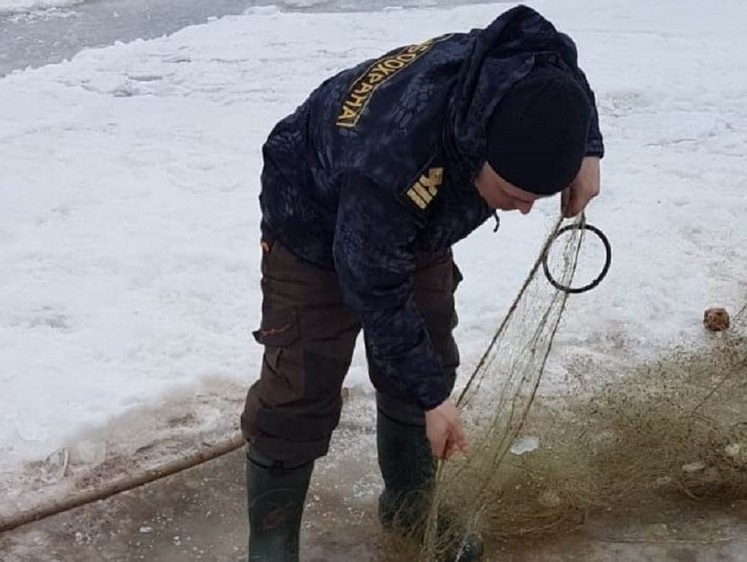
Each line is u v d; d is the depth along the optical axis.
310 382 2.43
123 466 3.18
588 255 4.32
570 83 1.85
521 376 3.06
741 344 3.72
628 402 3.25
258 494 2.57
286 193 2.29
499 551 2.87
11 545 2.88
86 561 2.85
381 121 1.98
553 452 3.00
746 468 3.05
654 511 3.02
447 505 2.79
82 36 8.84
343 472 3.19
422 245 2.18
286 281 2.38
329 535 2.94
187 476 3.15
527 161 1.83
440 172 1.97
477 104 1.86
